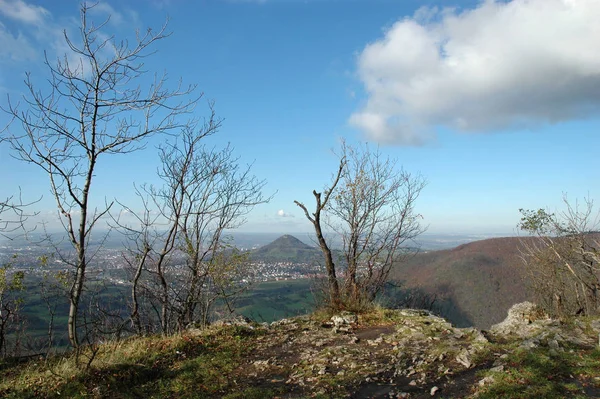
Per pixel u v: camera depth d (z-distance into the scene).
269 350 8.05
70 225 7.14
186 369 6.87
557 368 5.67
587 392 4.93
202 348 8.08
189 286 11.41
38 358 7.86
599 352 6.18
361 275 12.57
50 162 6.85
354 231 13.01
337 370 6.61
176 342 8.13
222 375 6.63
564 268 13.51
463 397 5.14
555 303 12.76
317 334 9.20
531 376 5.39
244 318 10.36
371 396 5.45
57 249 7.62
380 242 12.96
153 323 11.44
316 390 5.75
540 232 13.86
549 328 7.73
